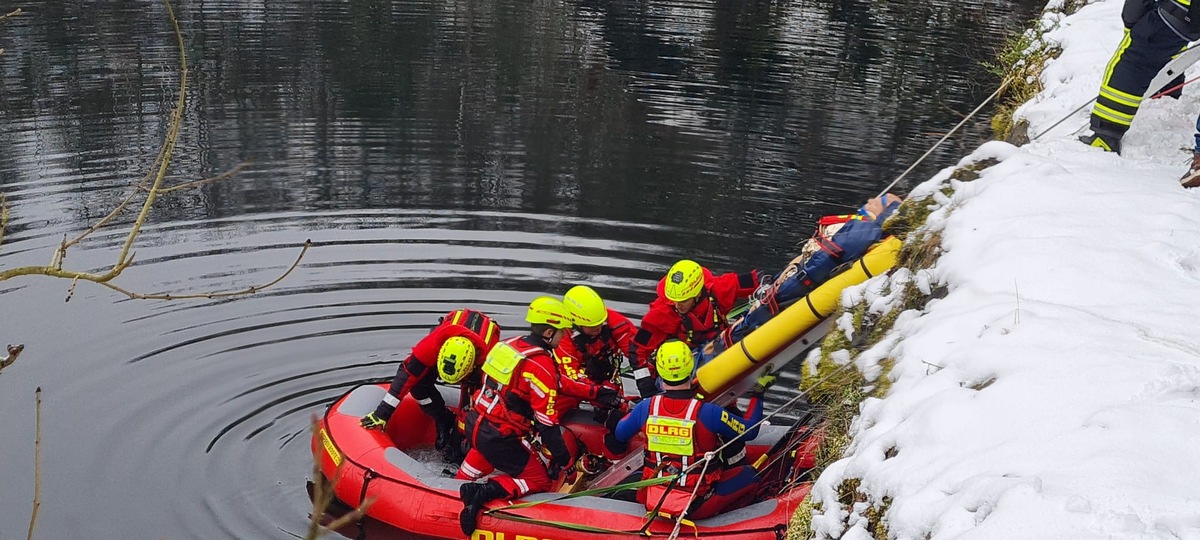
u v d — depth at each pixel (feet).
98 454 18.48
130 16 59.67
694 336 18.47
